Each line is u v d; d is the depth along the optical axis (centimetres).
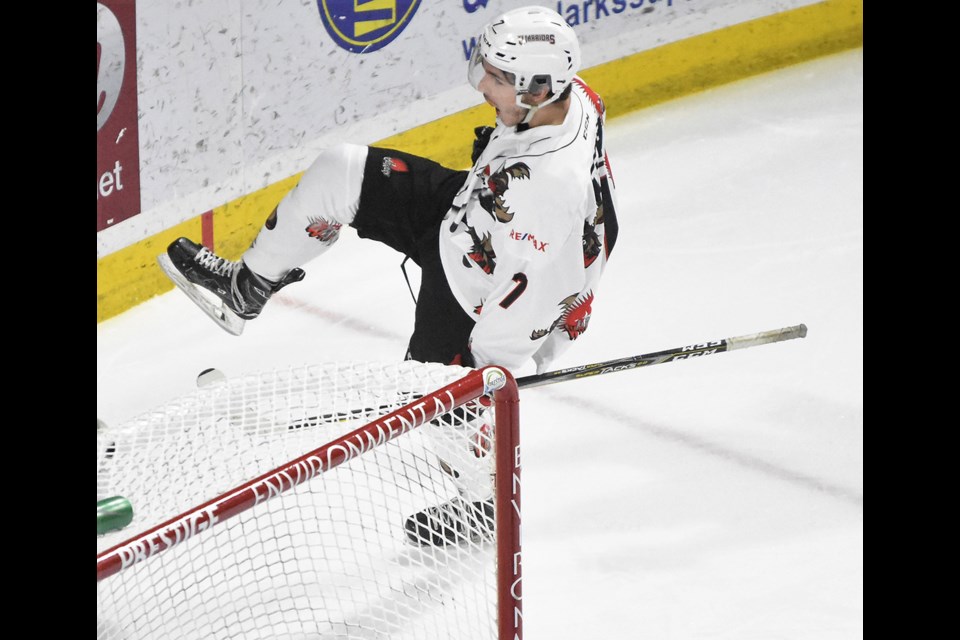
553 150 1073
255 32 1534
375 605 940
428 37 1712
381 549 895
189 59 1477
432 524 1030
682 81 1945
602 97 1880
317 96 1630
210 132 1538
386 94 1700
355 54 1644
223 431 827
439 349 1203
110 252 1471
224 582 894
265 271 1431
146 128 1460
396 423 751
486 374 780
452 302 1174
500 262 1102
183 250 1458
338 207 1306
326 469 730
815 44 2020
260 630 880
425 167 1261
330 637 895
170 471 803
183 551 870
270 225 1391
